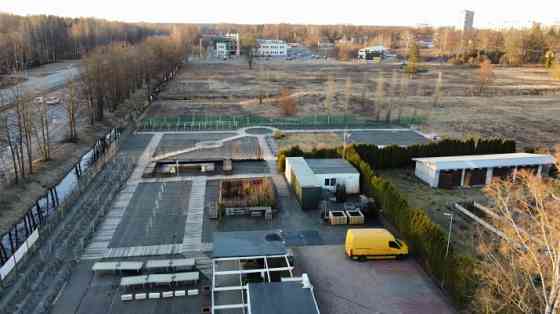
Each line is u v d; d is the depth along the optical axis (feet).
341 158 158.30
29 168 144.97
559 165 80.64
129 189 142.00
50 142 184.03
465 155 169.58
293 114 261.44
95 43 579.07
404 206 110.11
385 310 82.33
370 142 204.44
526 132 225.35
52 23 531.91
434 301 85.20
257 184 142.20
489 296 72.08
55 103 261.24
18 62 386.11
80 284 89.15
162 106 284.82
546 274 70.49
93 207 126.31
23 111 147.13
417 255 100.89
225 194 136.46
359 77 436.76
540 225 70.33
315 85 379.14
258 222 119.14
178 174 156.56
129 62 291.38
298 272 94.43
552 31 643.86
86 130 208.44
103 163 165.68
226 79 420.36
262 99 309.83
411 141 207.10
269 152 186.09
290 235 112.06
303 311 72.64
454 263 84.38
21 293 84.89
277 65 560.20
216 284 88.12
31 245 100.27
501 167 151.84
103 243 106.01
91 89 220.02
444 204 133.59
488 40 648.79
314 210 127.65
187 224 117.29
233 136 212.84
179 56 466.70
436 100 301.02
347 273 94.68
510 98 328.70
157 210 125.80
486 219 120.88
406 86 363.56
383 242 99.40
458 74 464.24
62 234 109.40
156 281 86.84
